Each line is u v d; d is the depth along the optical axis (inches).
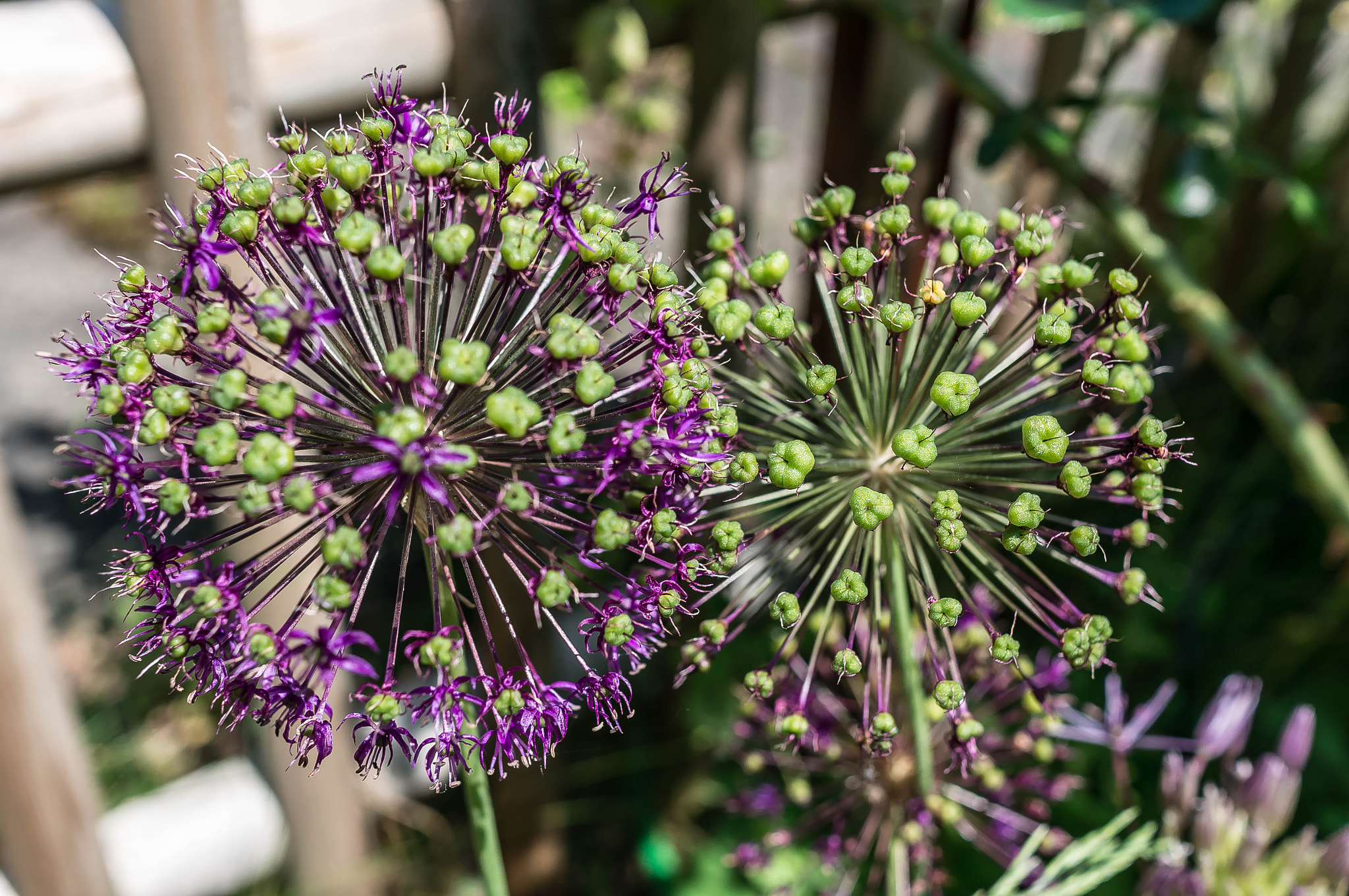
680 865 25.6
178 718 28.5
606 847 27.1
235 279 14.1
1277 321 31.1
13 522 18.1
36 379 39.2
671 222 30.7
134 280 10.5
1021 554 10.8
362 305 10.8
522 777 23.4
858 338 11.6
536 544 10.8
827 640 13.4
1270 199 28.5
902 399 11.6
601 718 11.0
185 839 22.6
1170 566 25.7
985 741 13.8
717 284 11.6
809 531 12.2
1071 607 11.3
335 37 16.4
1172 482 27.4
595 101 33.8
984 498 11.4
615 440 10.4
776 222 38.4
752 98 22.8
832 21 23.1
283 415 9.9
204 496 10.4
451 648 10.4
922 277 11.9
